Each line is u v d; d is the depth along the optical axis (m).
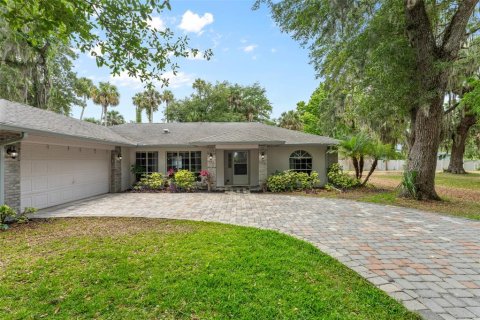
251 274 3.57
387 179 19.22
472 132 21.48
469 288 3.26
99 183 12.01
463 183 15.83
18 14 3.34
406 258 4.25
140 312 2.75
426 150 9.70
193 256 4.22
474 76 12.45
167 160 14.23
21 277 3.52
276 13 9.27
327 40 9.35
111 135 12.80
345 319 2.59
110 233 5.66
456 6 9.27
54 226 6.30
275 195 11.74
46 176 8.69
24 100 14.30
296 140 14.02
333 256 4.32
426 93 8.45
